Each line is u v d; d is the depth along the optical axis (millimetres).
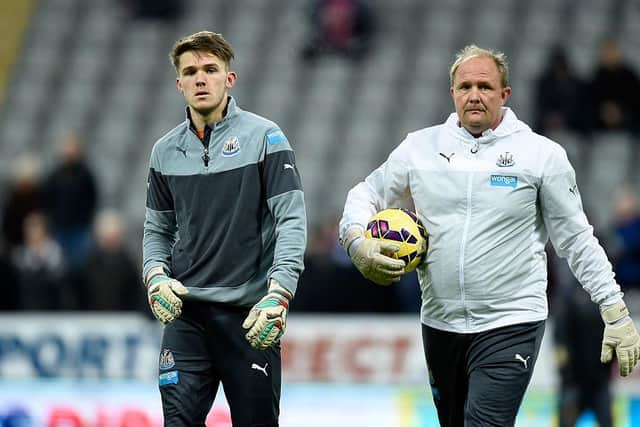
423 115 69188
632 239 42031
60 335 42719
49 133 72688
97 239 46125
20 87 76438
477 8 75438
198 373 20266
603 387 35188
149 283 20031
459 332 20406
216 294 19969
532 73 68812
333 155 67625
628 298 41625
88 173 52812
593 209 58438
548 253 39656
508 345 20062
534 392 39250
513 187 20125
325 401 41094
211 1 79375
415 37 74562
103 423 42156
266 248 20281
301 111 71000
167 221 20906
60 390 42594
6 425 42656
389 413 40594
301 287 43438
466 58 20406
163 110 73250
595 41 70875
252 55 75125
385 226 20484
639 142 61375
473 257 20094
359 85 72188
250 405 20219
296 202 19953
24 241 51875
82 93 75438
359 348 41031
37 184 54375
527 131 20500
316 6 69000
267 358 20219
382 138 68312
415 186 20688
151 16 78375
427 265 20609
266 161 20031
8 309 46312
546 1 74750
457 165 20344
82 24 80062
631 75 57188
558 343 35281
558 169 20156
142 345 42188
